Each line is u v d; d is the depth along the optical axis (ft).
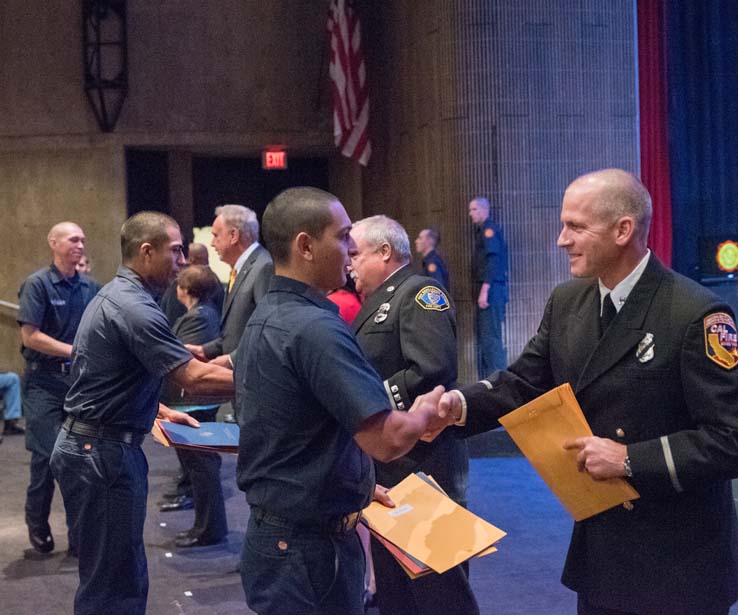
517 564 14.29
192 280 16.92
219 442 9.29
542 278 28.37
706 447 6.52
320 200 7.23
